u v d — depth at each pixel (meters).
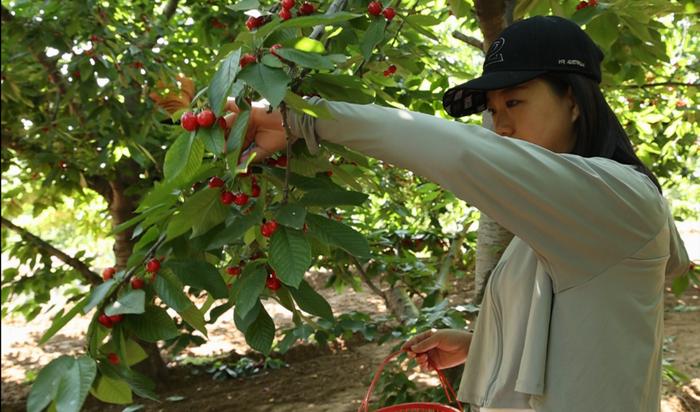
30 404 1.22
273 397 5.63
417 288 3.88
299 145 1.42
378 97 2.11
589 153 1.24
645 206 1.13
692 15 2.60
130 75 3.80
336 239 1.29
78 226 6.88
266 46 1.28
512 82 1.21
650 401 1.23
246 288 1.27
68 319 1.31
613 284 1.14
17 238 8.59
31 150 5.01
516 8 2.25
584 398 1.14
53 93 4.78
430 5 3.67
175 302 1.29
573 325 1.15
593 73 1.26
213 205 1.32
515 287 1.29
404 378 3.03
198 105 1.22
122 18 4.65
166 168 1.18
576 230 1.10
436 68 3.37
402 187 4.18
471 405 1.49
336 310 7.81
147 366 6.01
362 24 1.83
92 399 5.67
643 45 2.46
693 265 2.76
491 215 1.09
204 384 6.12
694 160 6.73
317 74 1.38
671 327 6.16
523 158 1.06
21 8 4.03
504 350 1.30
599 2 2.24
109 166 4.86
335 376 6.00
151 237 1.43
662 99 4.22
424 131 1.08
